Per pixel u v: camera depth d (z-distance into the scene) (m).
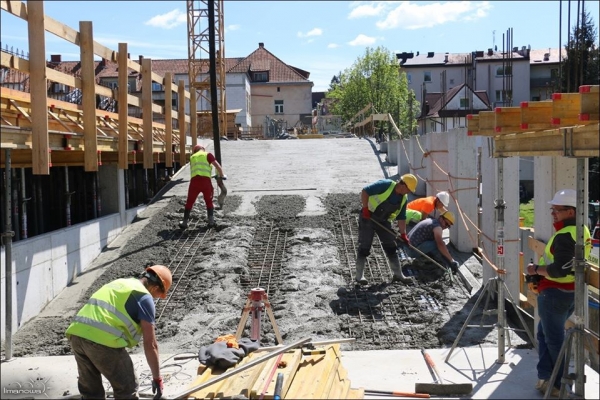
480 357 6.43
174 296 8.66
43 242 8.45
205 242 10.74
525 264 8.91
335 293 8.52
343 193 13.38
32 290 8.09
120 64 10.18
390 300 8.25
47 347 7.17
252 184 14.57
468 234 9.76
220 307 8.21
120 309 4.77
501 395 5.44
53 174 11.99
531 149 5.22
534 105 4.86
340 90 55.94
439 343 7.04
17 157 8.48
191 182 11.48
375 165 16.22
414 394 5.43
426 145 12.00
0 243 7.91
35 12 6.92
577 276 4.62
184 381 5.97
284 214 12.01
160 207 12.88
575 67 12.37
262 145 19.77
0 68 7.81
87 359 4.82
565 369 4.81
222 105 25.91
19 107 7.25
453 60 66.31
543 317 5.23
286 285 8.80
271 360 5.46
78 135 8.34
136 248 10.62
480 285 8.43
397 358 6.46
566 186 6.33
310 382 5.12
